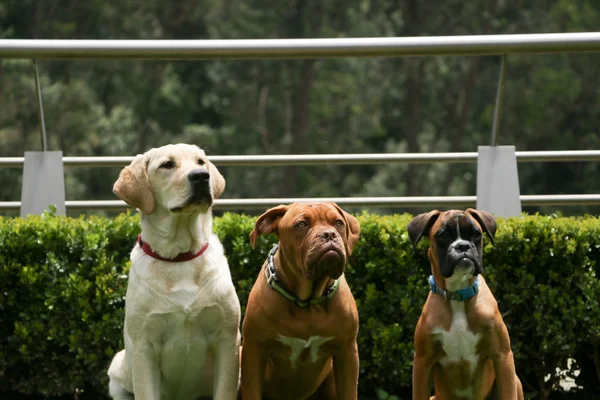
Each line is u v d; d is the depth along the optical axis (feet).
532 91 136.56
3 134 116.37
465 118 141.59
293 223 23.21
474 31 141.49
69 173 120.06
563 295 28.07
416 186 133.18
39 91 31.99
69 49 31.09
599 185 134.82
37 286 28.22
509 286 28.25
